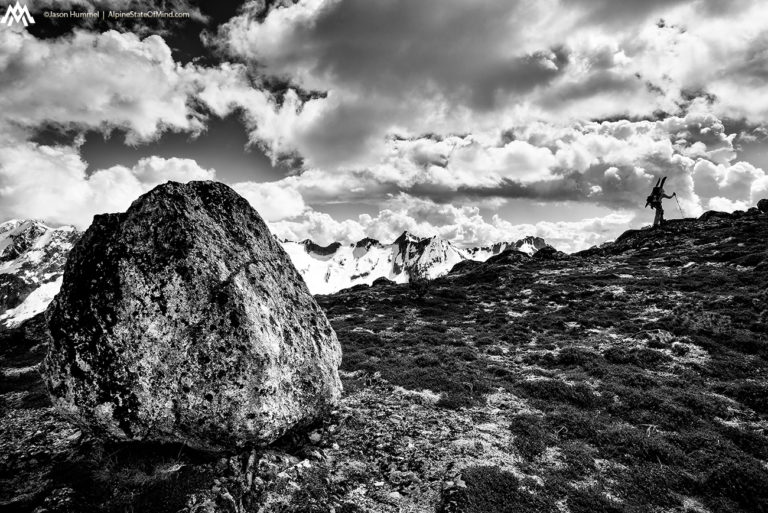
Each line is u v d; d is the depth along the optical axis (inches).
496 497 395.9
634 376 739.4
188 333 405.4
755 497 398.3
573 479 443.8
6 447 480.1
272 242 569.9
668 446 496.7
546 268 2426.2
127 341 401.4
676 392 667.4
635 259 2308.1
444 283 2379.4
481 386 720.3
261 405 408.8
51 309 430.3
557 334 1143.0
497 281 2258.9
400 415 604.1
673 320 1086.4
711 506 400.8
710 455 482.9
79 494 354.3
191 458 409.7
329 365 535.5
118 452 411.2
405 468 454.3
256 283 477.1
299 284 583.2
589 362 841.5
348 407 630.5
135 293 410.9
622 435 526.9
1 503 351.3
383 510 382.9
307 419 485.7
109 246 430.3
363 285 2987.2
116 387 397.1
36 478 396.8
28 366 1067.9
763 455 492.7
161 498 353.1
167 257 423.2
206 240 448.1
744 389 660.7
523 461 473.7
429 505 391.9
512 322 1342.3
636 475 445.4
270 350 430.3
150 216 440.8
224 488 374.3
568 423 569.9
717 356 837.8
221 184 530.6
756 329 960.9
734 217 2770.7
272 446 454.0
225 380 395.9
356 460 471.8
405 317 1587.1
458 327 1358.3
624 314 1267.2
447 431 550.6
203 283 420.8
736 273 1542.8
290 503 373.4
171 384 394.9
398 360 898.1
